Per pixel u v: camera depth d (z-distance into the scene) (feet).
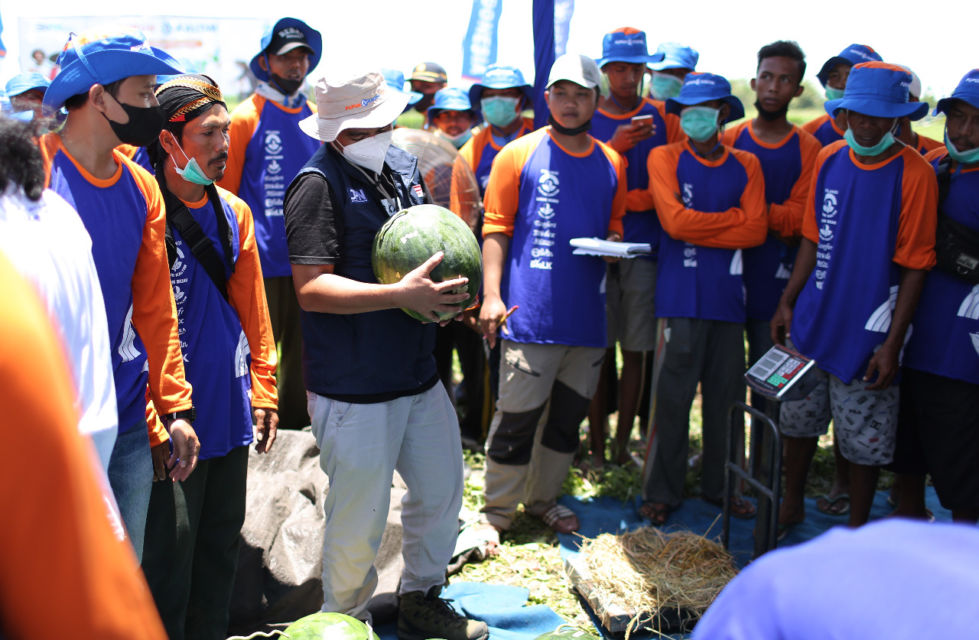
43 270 5.75
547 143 16.52
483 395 22.26
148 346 9.95
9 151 5.63
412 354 12.36
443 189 17.65
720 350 18.54
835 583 2.79
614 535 16.25
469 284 11.65
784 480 21.12
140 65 8.77
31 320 3.96
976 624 2.46
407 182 12.78
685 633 14.38
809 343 16.47
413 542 13.56
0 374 3.77
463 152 22.45
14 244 5.60
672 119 21.18
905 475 17.38
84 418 6.26
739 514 18.95
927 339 15.78
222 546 11.93
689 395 18.24
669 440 18.35
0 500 3.80
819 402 17.17
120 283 9.25
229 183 19.12
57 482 3.87
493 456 17.07
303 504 14.85
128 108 8.90
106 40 8.73
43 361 3.92
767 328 19.44
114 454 9.27
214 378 11.16
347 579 12.60
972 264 14.96
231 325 11.58
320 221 11.58
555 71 15.93
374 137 11.81
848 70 20.80
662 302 18.31
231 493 11.77
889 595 2.66
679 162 18.01
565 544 17.42
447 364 22.33
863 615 2.65
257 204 19.39
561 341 16.44
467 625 13.34
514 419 16.79
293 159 19.44
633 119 19.02
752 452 15.84
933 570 2.67
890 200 15.26
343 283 11.35
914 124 21.68
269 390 12.17
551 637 11.19
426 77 27.78
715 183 17.74
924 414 16.14
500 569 16.28
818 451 22.84
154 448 9.85
